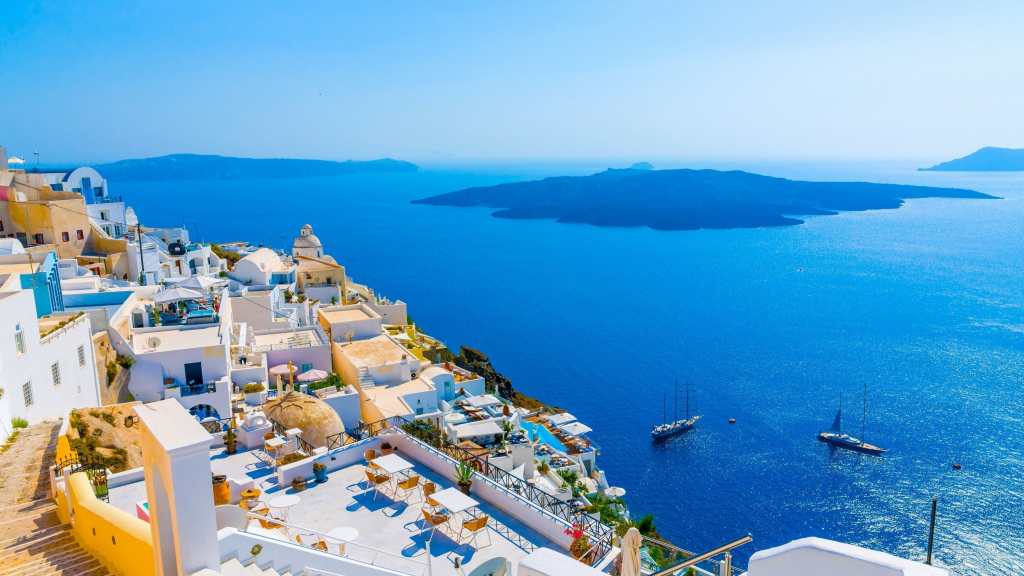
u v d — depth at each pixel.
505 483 26.17
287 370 58.41
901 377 177.38
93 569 18.02
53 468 24.25
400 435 29.91
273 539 17.81
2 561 18.73
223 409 47.28
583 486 58.47
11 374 31.08
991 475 116.56
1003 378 176.25
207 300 57.06
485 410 69.06
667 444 130.12
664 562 19.55
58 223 70.50
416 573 20.72
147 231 103.00
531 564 8.81
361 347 66.94
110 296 54.44
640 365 189.00
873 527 98.12
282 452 29.95
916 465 120.75
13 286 38.44
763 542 94.12
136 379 46.59
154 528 14.40
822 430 138.50
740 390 166.25
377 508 25.00
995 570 87.69
